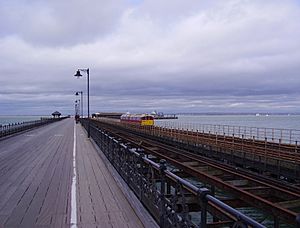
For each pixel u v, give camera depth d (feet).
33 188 32.09
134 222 21.74
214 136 105.70
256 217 38.47
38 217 22.89
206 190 13.35
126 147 33.88
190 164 61.21
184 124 185.88
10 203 26.61
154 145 95.20
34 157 56.18
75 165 46.98
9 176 38.52
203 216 13.16
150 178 23.59
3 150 67.36
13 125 119.24
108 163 47.70
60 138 101.45
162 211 19.54
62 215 23.32
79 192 30.30
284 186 46.52
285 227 32.01
